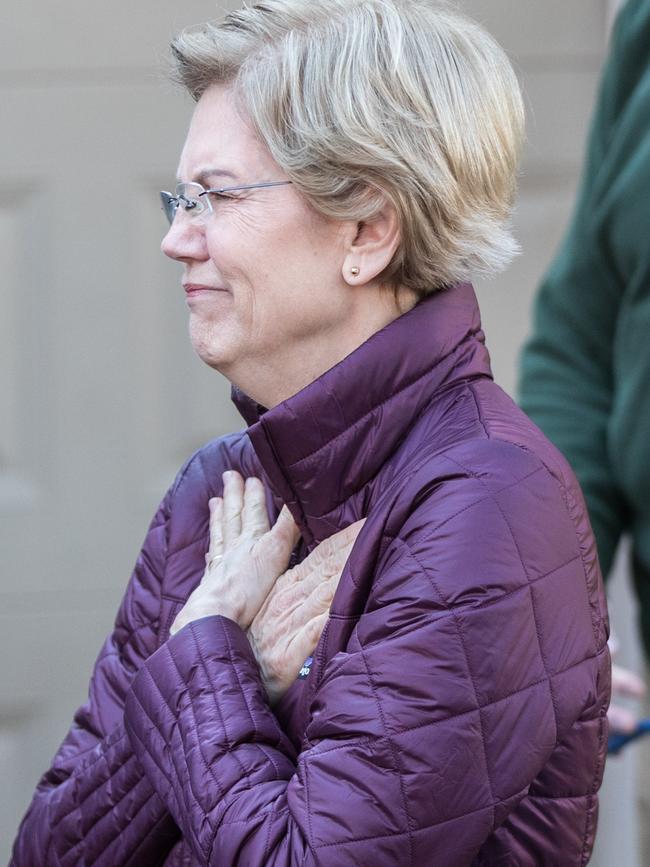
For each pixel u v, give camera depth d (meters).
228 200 5.29
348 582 5.07
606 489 9.00
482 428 5.11
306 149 5.10
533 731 4.68
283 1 5.33
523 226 11.08
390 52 5.17
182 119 10.76
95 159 10.73
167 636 5.93
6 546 10.88
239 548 5.73
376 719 4.59
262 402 5.60
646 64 8.66
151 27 10.69
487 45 5.48
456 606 4.63
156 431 10.91
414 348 5.30
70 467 10.87
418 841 4.52
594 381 9.24
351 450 5.29
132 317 10.84
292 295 5.29
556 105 10.98
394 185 5.16
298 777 4.70
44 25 10.62
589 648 4.94
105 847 5.62
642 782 10.06
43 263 10.76
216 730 5.05
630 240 8.59
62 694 10.99
